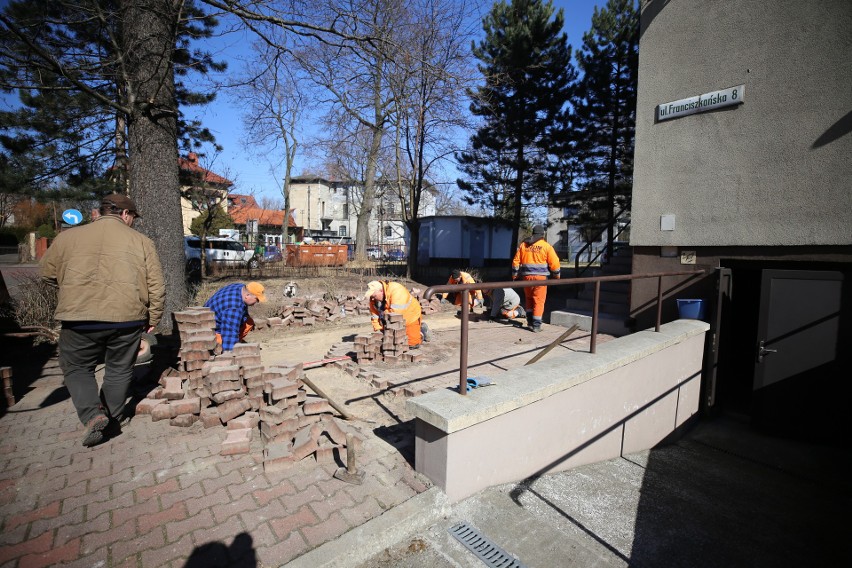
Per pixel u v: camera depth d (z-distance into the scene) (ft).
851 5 14.88
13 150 33.01
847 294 15.93
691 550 9.14
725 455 15.99
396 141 47.57
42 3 20.49
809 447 16.66
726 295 18.56
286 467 9.17
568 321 24.67
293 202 181.88
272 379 11.48
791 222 16.56
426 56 32.73
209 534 7.09
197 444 10.17
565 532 8.68
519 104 50.60
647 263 20.90
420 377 14.94
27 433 10.67
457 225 79.36
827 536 10.82
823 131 15.66
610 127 49.93
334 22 21.90
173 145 21.76
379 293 18.33
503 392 9.54
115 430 10.82
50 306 19.61
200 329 12.43
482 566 7.23
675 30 19.25
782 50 16.40
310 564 6.54
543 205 58.39
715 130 18.35
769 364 17.57
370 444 10.38
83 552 6.62
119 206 10.77
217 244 62.80
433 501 8.18
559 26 49.16
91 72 20.31
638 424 14.61
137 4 19.03
